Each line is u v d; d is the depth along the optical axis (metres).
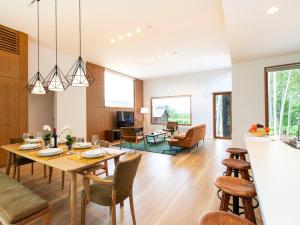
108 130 6.74
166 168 3.74
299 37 2.99
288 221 0.67
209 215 1.08
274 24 2.57
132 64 6.46
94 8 2.98
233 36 2.96
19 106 3.83
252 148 2.01
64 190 2.68
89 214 2.10
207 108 7.79
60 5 2.89
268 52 3.73
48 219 1.59
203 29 3.74
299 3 2.08
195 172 3.49
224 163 2.19
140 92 9.21
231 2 2.08
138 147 5.87
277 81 4.14
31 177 3.15
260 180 1.08
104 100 6.83
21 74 3.87
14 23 3.51
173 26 3.61
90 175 1.74
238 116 4.43
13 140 2.97
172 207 2.25
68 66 5.25
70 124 5.22
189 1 2.80
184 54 5.38
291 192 0.92
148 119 9.27
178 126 8.43
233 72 4.50
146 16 3.23
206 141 7.02
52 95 5.16
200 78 7.92
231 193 1.41
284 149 1.96
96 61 6.04
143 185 2.90
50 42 4.40
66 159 1.93
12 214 1.39
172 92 8.63
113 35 4.01
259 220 1.95
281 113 4.09
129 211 2.17
